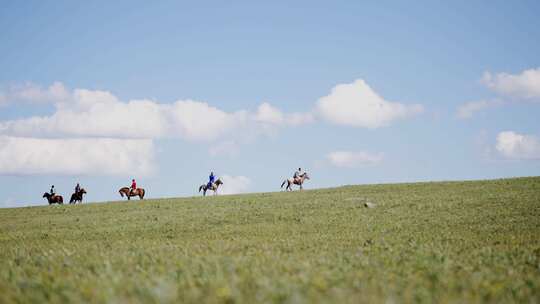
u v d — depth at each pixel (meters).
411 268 13.79
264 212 40.53
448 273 12.84
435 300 9.32
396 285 10.73
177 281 11.04
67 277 11.95
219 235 28.92
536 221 30.36
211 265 13.61
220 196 58.41
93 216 44.00
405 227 30.25
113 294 9.28
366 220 33.97
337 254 17.50
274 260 15.35
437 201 41.94
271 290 9.41
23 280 11.52
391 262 15.19
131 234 31.28
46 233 33.59
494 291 10.33
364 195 49.81
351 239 24.64
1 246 26.25
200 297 8.99
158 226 35.06
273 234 28.56
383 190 53.72
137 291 9.55
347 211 39.03
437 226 30.09
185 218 39.25
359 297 9.12
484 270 13.58
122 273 12.53
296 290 9.45
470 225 29.97
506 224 29.72
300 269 13.03
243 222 35.78
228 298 8.73
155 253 18.06
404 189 53.28
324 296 9.19
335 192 54.62
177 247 21.08
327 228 30.94
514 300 9.84
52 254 18.78
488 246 20.61
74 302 8.88
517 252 18.44
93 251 19.86
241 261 14.77
